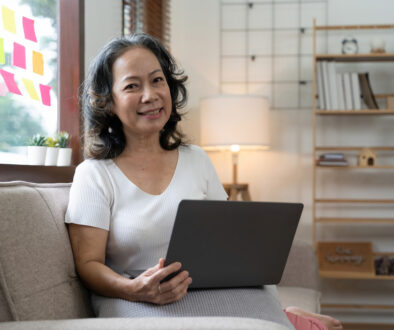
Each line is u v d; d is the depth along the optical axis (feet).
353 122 12.02
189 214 3.57
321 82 11.23
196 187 4.78
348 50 11.38
